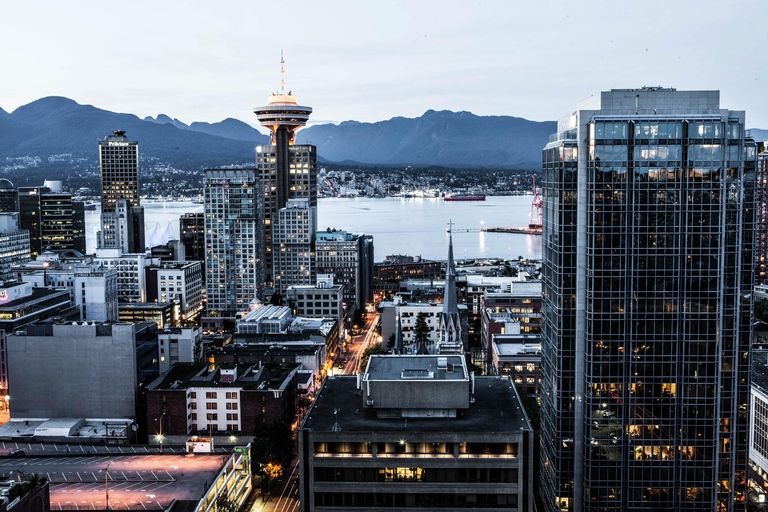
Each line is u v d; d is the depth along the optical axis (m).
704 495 135.88
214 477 159.38
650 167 131.88
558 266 139.50
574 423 140.88
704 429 134.50
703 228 131.62
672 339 134.12
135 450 180.38
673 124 131.25
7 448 184.50
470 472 105.69
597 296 134.62
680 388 134.75
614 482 138.00
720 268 132.00
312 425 108.25
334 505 107.06
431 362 121.88
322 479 106.94
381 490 106.31
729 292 133.50
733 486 138.62
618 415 136.62
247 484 178.88
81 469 165.75
